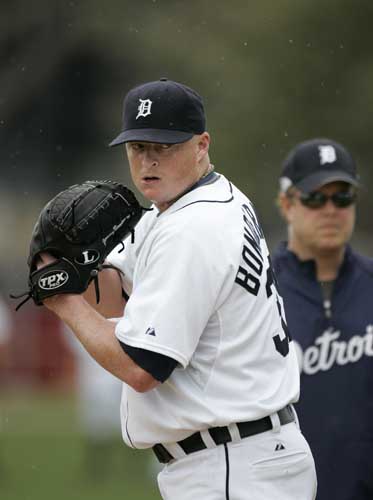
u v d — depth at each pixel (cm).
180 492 1587
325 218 2073
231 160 7588
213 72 7794
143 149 1554
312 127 7550
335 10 7562
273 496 1561
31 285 1555
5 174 9206
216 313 1541
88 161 9738
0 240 9538
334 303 2052
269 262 1634
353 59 7612
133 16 8781
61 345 5912
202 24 8169
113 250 1719
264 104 7569
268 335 1578
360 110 7512
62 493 3428
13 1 8425
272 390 1568
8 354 5900
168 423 1558
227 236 1531
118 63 9438
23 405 5516
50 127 9244
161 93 1548
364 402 2002
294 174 2127
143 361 1494
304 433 2014
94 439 3850
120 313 1755
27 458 4075
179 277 1500
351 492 1986
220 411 1538
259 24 7738
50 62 8694
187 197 1563
